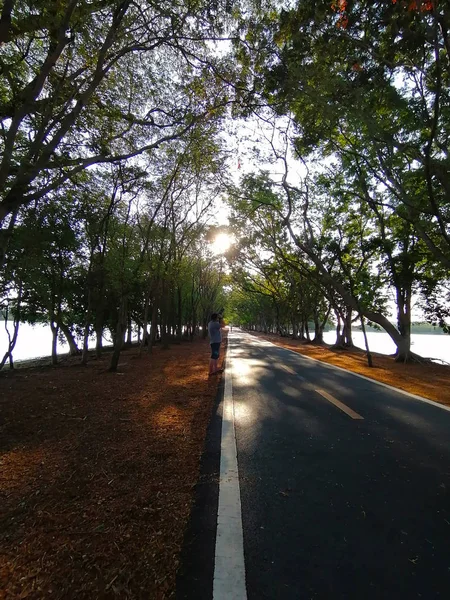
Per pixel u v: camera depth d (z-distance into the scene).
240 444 4.95
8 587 2.27
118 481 3.78
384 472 4.06
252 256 35.12
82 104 5.72
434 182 10.98
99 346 19.89
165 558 2.56
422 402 7.68
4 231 7.05
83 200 14.27
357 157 12.84
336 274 20.17
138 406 7.14
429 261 16.58
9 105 6.02
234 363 14.94
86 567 2.46
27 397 8.35
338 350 24.42
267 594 2.23
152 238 16.53
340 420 6.20
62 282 16.72
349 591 2.26
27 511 3.20
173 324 35.50
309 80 6.90
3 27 4.32
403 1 5.11
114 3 5.46
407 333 18.28
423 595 2.23
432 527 2.98
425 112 8.12
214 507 3.27
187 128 8.06
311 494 3.54
